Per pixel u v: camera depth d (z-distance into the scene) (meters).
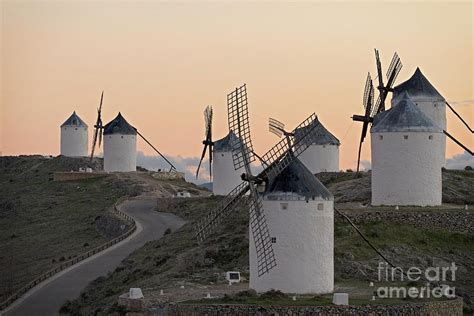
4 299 108.88
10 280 121.62
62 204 175.88
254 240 87.69
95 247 137.38
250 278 88.81
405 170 110.94
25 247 147.88
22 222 168.00
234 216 115.50
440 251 101.69
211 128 151.88
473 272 98.56
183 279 97.50
